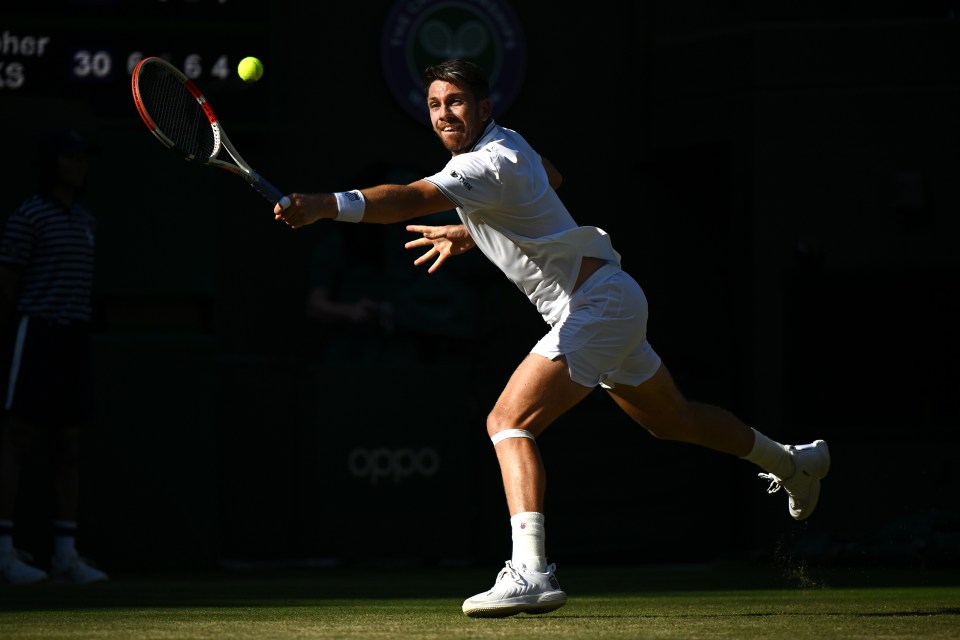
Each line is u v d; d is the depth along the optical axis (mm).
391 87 32375
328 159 32281
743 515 28828
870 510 27516
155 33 29375
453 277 30844
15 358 21156
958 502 27188
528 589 11070
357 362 29969
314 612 13102
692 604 14188
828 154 29203
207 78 29766
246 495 27422
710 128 30656
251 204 31609
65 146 21312
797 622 11188
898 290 28938
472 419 28609
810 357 29078
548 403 11453
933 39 28984
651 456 29438
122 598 16391
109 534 25750
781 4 32000
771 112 29422
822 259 29047
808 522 27719
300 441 27844
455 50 32531
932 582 19875
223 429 27484
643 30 32406
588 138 32844
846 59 29250
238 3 29844
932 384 28734
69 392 21500
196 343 26578
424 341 30859
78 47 28953
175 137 12078
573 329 11602
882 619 11555
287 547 27531
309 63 32344
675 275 32750
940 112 28922
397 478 27922
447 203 11367
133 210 26797
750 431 13758
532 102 32781
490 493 28359
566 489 29031
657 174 32875
